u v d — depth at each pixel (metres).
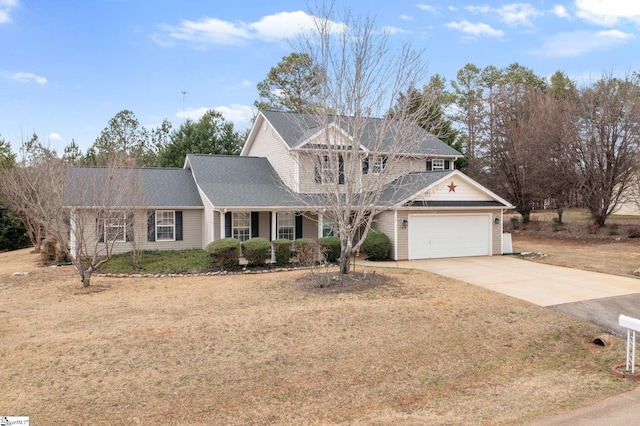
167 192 20.39
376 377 7.47
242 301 11.59
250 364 7.79
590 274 14.70
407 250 18.38
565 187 26.12
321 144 14.50
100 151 33.50
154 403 6.51
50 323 10.02
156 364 7.74
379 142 13.16
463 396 6.82
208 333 9.11
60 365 7.68
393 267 16.39
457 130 37.03
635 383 6.88
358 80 12.94
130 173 16.86
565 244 23.17
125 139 46.59
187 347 8.44
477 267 16.34
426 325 9.66
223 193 18.81
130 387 6.95
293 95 30.47
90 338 8.90
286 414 6.30
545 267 16.28
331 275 14.20
